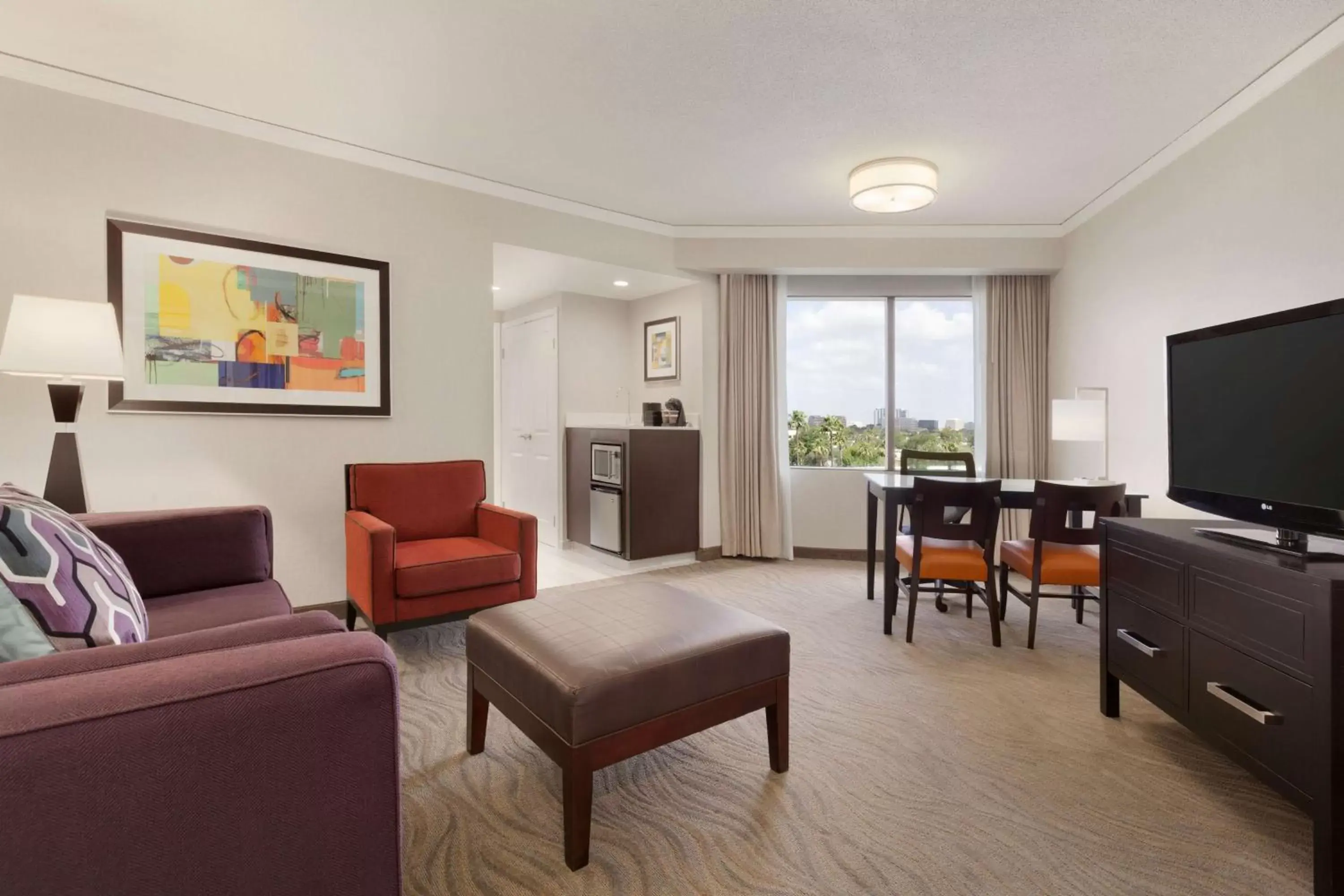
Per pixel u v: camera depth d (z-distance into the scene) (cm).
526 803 170
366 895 90
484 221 365
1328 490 160
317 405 311
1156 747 201
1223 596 170
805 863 147
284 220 301
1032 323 462
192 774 78
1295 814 165
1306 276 242
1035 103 277
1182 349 213
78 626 100
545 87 264
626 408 556
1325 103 232
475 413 362
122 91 261
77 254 255
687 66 248
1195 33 227
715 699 168
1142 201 348
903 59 243
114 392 263
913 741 205
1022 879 141
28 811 70
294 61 245
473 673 191
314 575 313
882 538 479
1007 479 453
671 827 160
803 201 401
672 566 462
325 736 86
